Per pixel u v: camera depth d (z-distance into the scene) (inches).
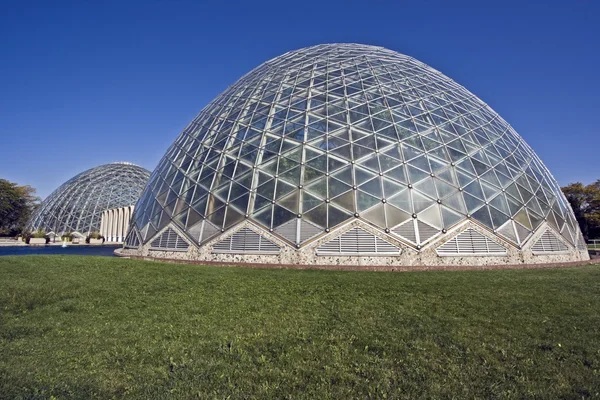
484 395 211.5
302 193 800.9
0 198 3006.9
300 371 241.3
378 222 762.8
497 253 784.9
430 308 387.5
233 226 805.9
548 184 1007.0
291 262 749.3
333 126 903.1
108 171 3329.2
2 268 610.2
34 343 291.0
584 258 944.9
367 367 246.8
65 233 2598.4
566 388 218.5
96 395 212.8
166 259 848.3
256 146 913.5
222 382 226.8
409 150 859.4
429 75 1164.5
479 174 864.3
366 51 1261.1
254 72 1278.3
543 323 335.0
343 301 419.5
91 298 431.8
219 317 358.3
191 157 1011.3
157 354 269.7
